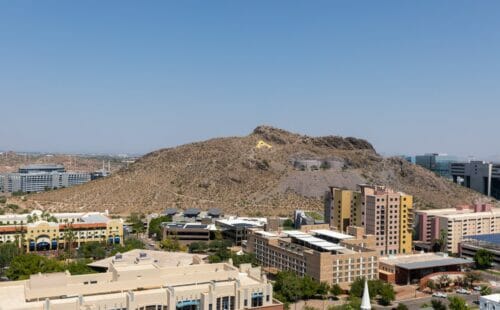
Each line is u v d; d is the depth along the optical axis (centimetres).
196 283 15562
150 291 14188
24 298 13625
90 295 14100
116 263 16838
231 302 14812
